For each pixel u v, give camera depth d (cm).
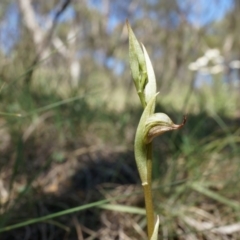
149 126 9
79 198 23
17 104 34
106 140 33
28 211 21
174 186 23
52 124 35
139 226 21
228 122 44
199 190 22
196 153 26
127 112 42
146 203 10
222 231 20
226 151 30
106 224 21
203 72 71
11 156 28
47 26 51
